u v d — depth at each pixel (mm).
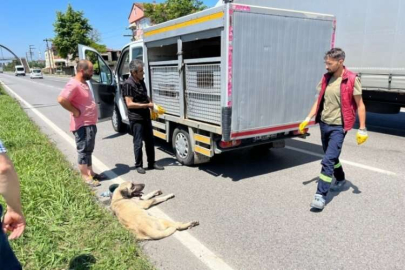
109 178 5176
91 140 4773
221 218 3785
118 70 7984
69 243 3148
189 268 2891
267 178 5027
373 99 8133
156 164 5645
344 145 6871
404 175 4988
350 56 8055
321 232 3422
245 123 4684
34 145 6711
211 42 6039
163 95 5977
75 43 43594
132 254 2973
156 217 3621
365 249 3102
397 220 3631
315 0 8625
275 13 4586
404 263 2887
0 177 1681
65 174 4922
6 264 1777
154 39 5824
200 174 5285
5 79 48531
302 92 5219
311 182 4824
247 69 4508
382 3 7148
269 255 3055
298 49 4980
